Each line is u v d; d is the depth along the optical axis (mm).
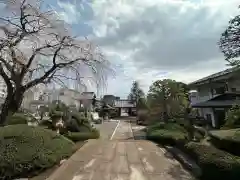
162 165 4691
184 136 7461
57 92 8609
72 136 8938
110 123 24234
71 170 4340
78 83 7402
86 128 10242
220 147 4680
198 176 3840
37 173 3947
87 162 4953
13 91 6910
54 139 5043
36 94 8805
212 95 15094
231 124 6734
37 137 4398
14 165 3602
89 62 7422
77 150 6238
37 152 4000
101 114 32031
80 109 17219
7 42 6117
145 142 7906
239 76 6566
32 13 6523
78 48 7297
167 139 7391
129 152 6062
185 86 16656
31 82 7004
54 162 4363
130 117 36312
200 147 4574
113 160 5164
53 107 10367
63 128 9328
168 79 14688
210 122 14203
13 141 3945
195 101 19641
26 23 6547
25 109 11055
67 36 7039
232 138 4316
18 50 6434
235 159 3529
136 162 4965
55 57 7176
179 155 5238
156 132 8484
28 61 6793
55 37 6988
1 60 6383
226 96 11289
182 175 4000
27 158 3785
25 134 4262
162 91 14367
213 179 3439
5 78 6781
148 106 17406
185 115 11375
